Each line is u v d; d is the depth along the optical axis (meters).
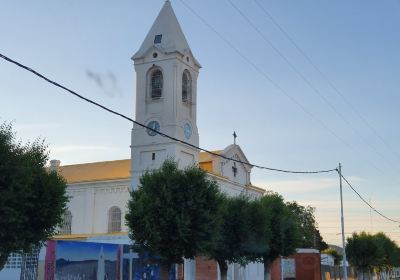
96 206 51.34
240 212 37.00
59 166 56.91
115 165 55.44
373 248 74.94
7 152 19.53
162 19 49.59
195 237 28.92
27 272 26.58
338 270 83.75
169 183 29.44
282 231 41.62
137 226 28.69
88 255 30.88
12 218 19.06
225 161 52.62
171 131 46.25
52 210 21.38
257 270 57.28
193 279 43.69
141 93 48.31
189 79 49.88
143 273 35.78
